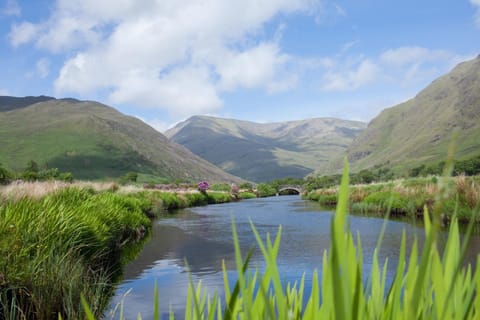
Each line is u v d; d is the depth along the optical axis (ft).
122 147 562.25
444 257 2.07
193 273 25.12
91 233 23.58
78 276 16.60
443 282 1.97
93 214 28.96
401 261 2.12
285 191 314.76
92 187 73.72
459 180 45.70
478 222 36.29
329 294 1.89
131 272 25.64
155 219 68.03
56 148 513.04
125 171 497.05
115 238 31.73
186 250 34.50
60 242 18.44
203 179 608.60
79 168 475.72
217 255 31.78
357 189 89.81
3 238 16.05
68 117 644.69
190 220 65.62
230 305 2.17
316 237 42.24
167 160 609.83
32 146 514.27
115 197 49.70
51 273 15.25
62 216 21.08
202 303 3.07
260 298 2.45
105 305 17.87
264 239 40.96
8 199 26.99
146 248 35.76
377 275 2.48
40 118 645.10
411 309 1.44
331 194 124.16
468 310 1.86
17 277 14.39
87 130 579.07
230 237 42.91
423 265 1.46
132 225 42.22
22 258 15.42
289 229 50.24
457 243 2.07
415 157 649.61
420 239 34.04
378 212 65.31
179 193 127.54
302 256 30.66
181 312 17.03
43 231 18.34
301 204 119.65
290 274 23.68
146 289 20.94
